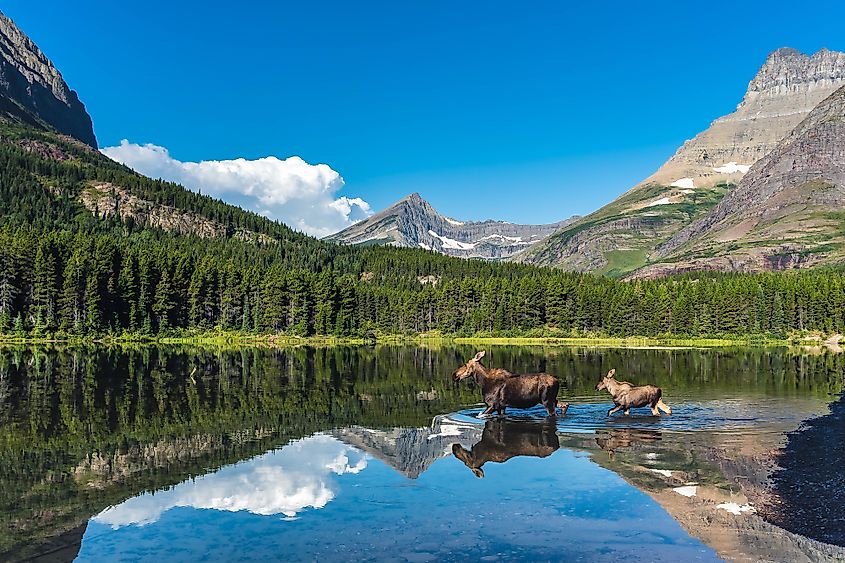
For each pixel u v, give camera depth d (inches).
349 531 586.6
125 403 1476.4
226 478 784.3
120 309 5605.3
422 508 657.0
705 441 1016.9
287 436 1064.8
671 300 6761.8
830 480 778.8
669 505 673.6
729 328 6510.8
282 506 665.0
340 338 6481.3
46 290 5167.3
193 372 2400.3
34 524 612.7
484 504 669.3
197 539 567.2
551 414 1279.5
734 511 658.8
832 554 541.3
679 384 1959.9
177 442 1013.8
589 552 537.6
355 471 818.8
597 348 5167.3
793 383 2012.8
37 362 2861.7
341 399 1574.8
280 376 2271.2
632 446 976.9
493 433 1088.8
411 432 1103.0
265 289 6397.6
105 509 659.4
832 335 6373.0
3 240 5167.3
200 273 6284.5
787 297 6653.5
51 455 917.8
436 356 3828.7
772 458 898.1
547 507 663.8
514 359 3405.5
